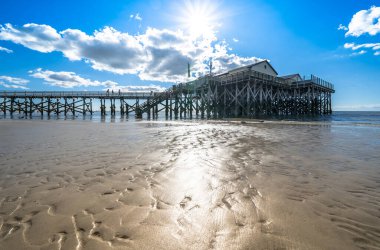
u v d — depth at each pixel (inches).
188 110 1366.9
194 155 218.1
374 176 148.3
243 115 1042.7
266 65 1216.2
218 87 1192.2
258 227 84.0
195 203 106.2
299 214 94.2
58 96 1630.2
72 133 430.3
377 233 79.6
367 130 490.0
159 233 80.3
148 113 1446.9
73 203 106.0
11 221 88.7
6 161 192.5
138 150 246.1
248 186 129.3
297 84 1273.4
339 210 98.0
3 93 1585.9
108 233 80.2
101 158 204.7
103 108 1684.3
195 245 73.5
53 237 77.6
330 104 1736.0
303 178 144.3
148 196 114.8
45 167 172.9
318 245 72.6
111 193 118.9
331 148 257.3
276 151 239.1
